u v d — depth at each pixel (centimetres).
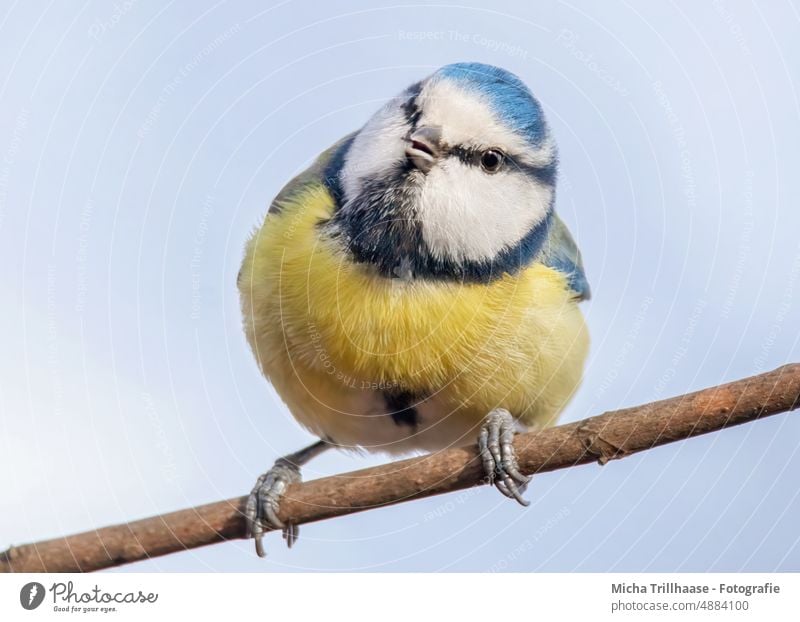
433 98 210
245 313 211
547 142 210
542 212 210
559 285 211
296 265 210
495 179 210
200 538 207
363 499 207
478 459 207
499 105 210
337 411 211
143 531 207
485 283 210
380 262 210
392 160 210
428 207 210
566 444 207
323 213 210
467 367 210
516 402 210
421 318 210
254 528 207
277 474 210
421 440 211
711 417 206
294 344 210
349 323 210
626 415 206
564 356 211
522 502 207
